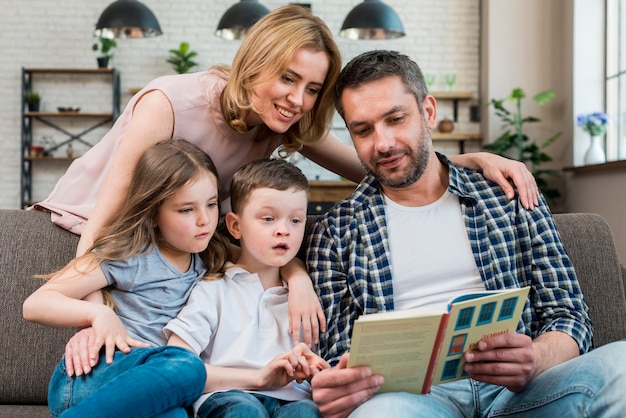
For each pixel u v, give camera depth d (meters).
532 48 6.32
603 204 5.25
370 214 1.70
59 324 1.40
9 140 6.84
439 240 1.64
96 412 1.13
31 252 1.77
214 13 6.84
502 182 1.67
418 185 1.67
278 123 1.71
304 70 1.66
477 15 6.79
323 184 6.02
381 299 1.61
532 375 1.33
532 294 1.60
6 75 6.83
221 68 1.86
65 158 6.66
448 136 6.55
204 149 1.79
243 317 1.53
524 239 1.62
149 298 1.52
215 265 1.62
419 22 6.81
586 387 1.22
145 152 1.57
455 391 1.52
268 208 1.53
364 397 1.26
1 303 1.73
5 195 6.84
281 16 1.69
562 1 6.19
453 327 1.22
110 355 1.32
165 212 1.53
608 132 5.64
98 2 6.84
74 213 1.80
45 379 1.71
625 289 1.87
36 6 6.82
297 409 1.33
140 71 6.86
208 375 1.41
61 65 6.83
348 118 1.63
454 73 6.80
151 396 1.18
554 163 6.20
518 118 5.95
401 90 1.58
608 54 5.69
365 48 6.82
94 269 1.46
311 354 1.43
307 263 1.69
